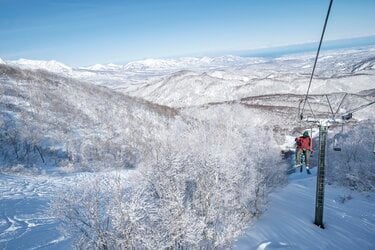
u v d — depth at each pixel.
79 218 9.70
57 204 9.81
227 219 14.29
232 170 16.41
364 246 14.50
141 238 9.27
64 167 32.78
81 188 10.56
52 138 40.25
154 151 20.02
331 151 28.91
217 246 12.80
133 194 10.02
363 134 27.89
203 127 28.61
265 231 16.47
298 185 27.34
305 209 19.94
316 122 15.38
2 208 17.81
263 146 25.77
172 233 10.71
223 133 27.66
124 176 15.15
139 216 9.80
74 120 47.84
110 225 9.95
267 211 19.75
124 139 44.25
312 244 14.88
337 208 19.70
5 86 52.25
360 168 24.95
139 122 53.81
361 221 17.19
